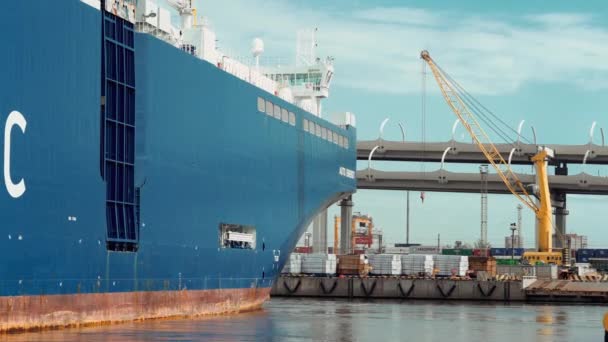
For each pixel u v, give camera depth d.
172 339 43.72
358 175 160.00
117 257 50.19
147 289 53.38
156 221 54.09
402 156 161.62
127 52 52.16
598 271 159.25
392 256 122.69
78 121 46.84
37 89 43.50
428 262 122.50
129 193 51.88
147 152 52.97
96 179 48.28
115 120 50.75
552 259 139.62
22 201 42.31
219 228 62.50
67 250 45.75
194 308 59.22
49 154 44.34
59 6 45.28
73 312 46.44
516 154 159.50
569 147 159.25
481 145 156.88
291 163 74.50
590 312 84.50
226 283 63.97
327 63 87.25
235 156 64.56
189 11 68.56
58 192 45.03
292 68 87.56
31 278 43.09
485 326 61.94
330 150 83.31
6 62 41.31
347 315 72.50
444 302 107.44
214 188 61.41
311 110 85.38
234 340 45.12
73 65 46.47
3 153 41.00
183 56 57.34
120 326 49.34
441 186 160.25
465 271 122.56
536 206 158.50
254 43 81.06
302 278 117.69
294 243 77.62
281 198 72.62
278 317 65.00
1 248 40.91
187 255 57.94
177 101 56.56
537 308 92.75
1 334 41.38
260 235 69.12
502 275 121.50
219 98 62.19
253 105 67.56
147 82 53.16
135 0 57.38
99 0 50.62
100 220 48.56
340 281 116.88
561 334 55.56
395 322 64.56
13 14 41.81
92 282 47.94
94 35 48.47
